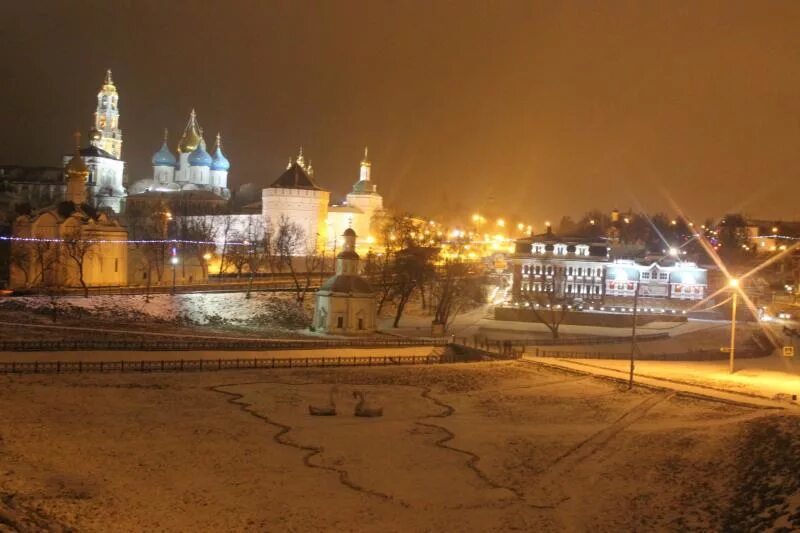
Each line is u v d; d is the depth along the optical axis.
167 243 193.88
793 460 63.97
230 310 166.50
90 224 169.25
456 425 84.25
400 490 62.97
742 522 54.31
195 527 53.81
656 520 56.69
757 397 95.81
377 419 86.31
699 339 166.50
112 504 56.81
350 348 132.88
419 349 136.25
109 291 158.75
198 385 97.88
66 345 112.88
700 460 69.62
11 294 148.62
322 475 66.25
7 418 76.50
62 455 67.44
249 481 64.00
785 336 172.38
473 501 60.69
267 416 85.38
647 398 97.31
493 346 140.50
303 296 186.50
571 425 84.50
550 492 62.97
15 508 53.22
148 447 71.81
